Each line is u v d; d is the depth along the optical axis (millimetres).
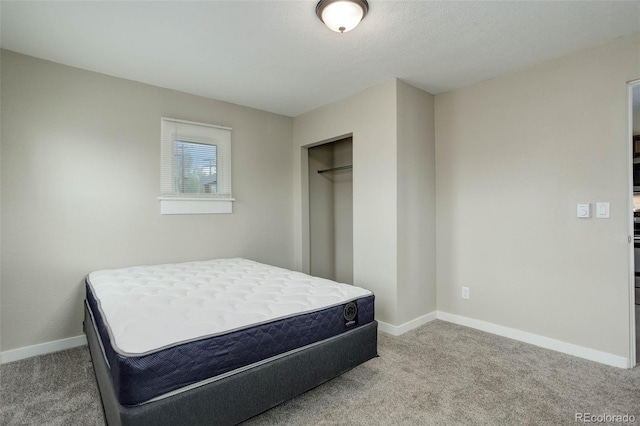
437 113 3256
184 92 3133
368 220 3049
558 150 2463
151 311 1584
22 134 2357
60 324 2508
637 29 2082
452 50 2336
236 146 3498
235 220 3492
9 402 1796
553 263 2494
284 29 2051
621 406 1733
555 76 2473
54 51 2324
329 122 3492
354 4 1738
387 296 2885
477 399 1812
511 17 1931
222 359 1388
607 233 2248
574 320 2391
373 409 1729
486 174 2887
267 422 1623
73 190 2562
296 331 1650
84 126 2609
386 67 2611
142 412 1163
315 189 4160
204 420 1309
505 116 2756
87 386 1966
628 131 2170
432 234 3215
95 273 2508
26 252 2377
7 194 2309
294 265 4020
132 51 2328
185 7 1816
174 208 3053
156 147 2967
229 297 1854
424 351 2451
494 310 2836
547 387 1932
